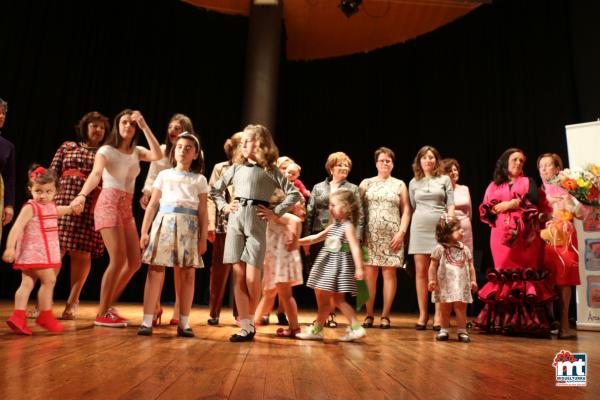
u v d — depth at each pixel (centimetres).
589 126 427
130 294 693
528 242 360
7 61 609
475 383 157
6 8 611
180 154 275
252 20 792
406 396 134
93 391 124
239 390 132
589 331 406
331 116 922
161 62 775
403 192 420
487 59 739
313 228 394
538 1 661
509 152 388
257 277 247
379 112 881
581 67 589
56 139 653
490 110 723
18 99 618
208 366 168
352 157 890
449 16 806
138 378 143
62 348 197
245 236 252
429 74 831
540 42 654
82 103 686
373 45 915
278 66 789
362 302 286
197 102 809
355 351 230
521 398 137
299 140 925
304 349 229
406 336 323
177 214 264
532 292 338
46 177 263
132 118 302
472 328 399
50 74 651
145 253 259
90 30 698
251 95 768
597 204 342
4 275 583
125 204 304
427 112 822
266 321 363
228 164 361
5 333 242
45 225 259
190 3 826
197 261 264
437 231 316
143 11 759
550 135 628
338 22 881
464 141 757
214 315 347
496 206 375
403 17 844
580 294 418
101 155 296
